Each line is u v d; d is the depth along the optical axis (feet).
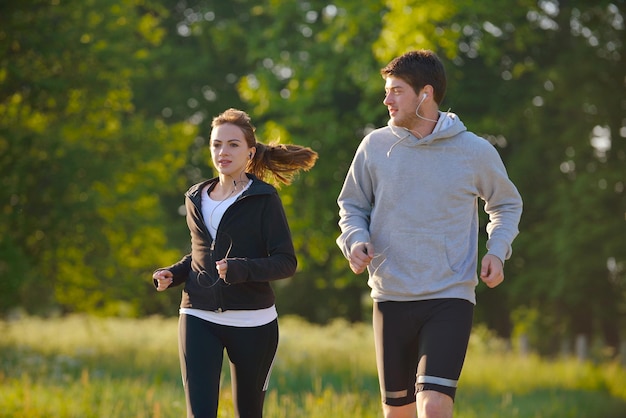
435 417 23.20
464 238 24.80
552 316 124.36
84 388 48.42
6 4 85.46
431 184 24.59
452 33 95.76
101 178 96.48
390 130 25.22
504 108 114.52
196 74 144.87
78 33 94.12
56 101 93.25
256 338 24.68
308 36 125.49
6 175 87.86
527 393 71.20
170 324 122.21
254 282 24.63
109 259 106.83
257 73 121.80
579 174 113.29
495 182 25.07
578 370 88.22
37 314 159.22
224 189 25.43
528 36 111.45
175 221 157.89
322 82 116.37
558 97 115.44
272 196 24.89
